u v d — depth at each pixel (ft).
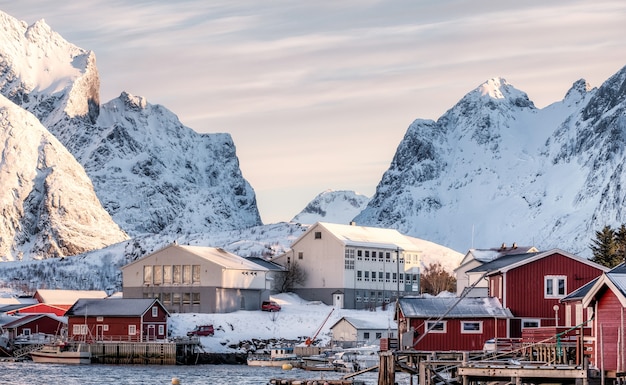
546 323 395.96
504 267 397.39
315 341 600.80
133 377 439.22
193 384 403.13
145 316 565.53
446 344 390.42
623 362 260.42
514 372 254.47
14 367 500.33
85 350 549.54
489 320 391.24
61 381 416.46
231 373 469.16
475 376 263.90
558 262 399.44
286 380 364.17
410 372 334.03
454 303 398.21
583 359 260.21
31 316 642.63
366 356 516.73
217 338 590.55
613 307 267.18
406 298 403.54
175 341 551.18
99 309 573.74
